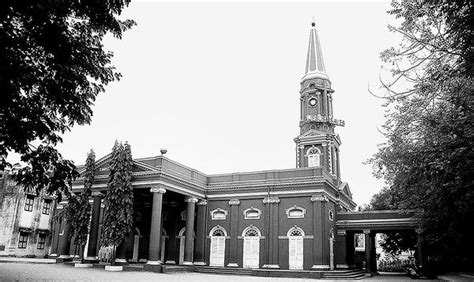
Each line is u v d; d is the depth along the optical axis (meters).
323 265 29.66
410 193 20.77
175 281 21.30
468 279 21.77
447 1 10.15
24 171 11.30
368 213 34.03
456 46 10.91
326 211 31.52
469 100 13.91
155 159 30.69
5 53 9.03
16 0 8.84
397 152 17.41
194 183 33.53
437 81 12.41
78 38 10.62
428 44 11.62
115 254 29.28
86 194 30.86
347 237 36.06
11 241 40.12
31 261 32.28
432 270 30.33
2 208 40.94
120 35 11.62
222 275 28.95
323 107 43.41
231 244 33.22
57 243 38.19
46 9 9.13
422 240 31.20
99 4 10.55
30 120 10.33
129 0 11.02
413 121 15.61
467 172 14.84
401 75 12.30
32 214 42.56
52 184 11.40
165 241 35.47
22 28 9.68
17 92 9.74
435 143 15.77
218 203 34.94
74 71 10.67
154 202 29.41
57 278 18.97
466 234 20.31
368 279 28.70
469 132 14.28
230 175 35.31
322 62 45.34
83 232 30.25
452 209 18.38
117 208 28.86
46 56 10.36
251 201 33.81
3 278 17.17
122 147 30.05
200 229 34.50
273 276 29.00
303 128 43.75
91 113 11.66
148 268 28.09
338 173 42.41
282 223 32.09
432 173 16.12
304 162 41.78
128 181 29.66
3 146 10.55
